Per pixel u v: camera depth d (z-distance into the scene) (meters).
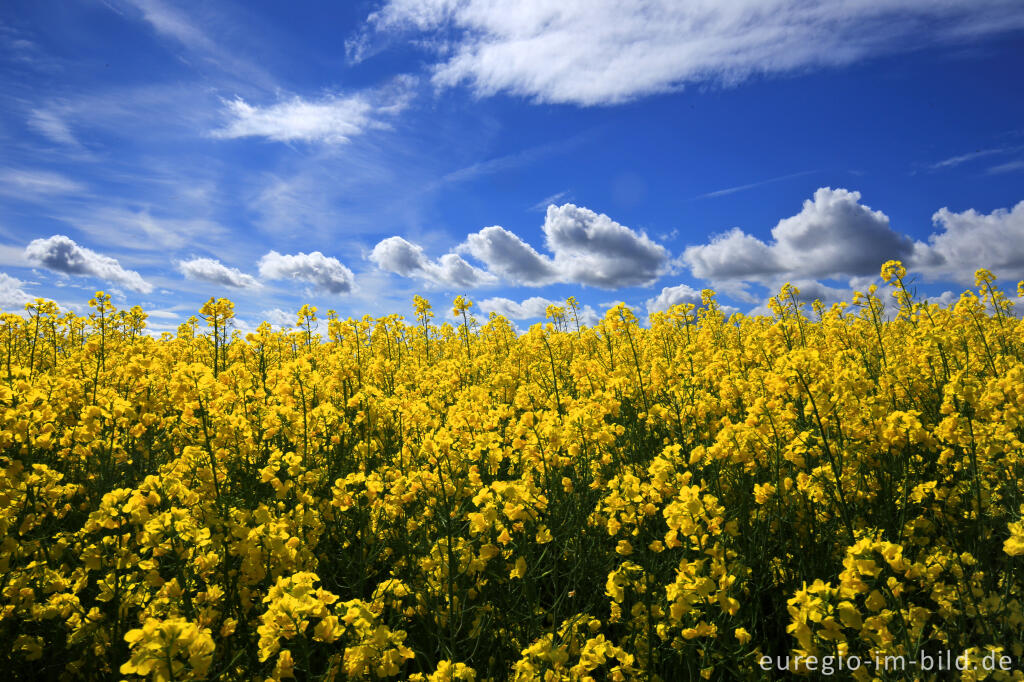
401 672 2.93
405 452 4.43
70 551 3.27
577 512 3.75
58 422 4.59
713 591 2.46
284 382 4.87
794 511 3.69
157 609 2.62
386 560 3.76
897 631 2.41
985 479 3.59
